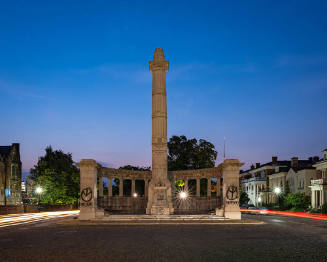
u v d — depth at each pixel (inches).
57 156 2706.7
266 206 3395.7
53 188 2496.3
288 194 2819.9
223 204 1456.7
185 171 1961.1
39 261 548.4
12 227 1121.4
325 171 2461.9
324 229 1059.9
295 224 1254.3
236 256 585.3
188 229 1027.3
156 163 1608.0
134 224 1183.6
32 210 2017.7
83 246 697.0
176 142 2726.4
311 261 545.3
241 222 1222.3
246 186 4360.2
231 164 1414.9
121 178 1891.0
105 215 1461.6
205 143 2677.2
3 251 645.3
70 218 1529.3
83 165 1384.1
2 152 2385.6
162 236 854.5
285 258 568.7
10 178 2368.4
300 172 2913.4
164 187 1550.2
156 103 1642.5
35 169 2738.7
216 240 781.9
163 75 1663.4
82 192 1378.0
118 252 625.0
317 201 2461.9
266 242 754.2
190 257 575.8
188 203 1895.9
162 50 1688.0
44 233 938.1
